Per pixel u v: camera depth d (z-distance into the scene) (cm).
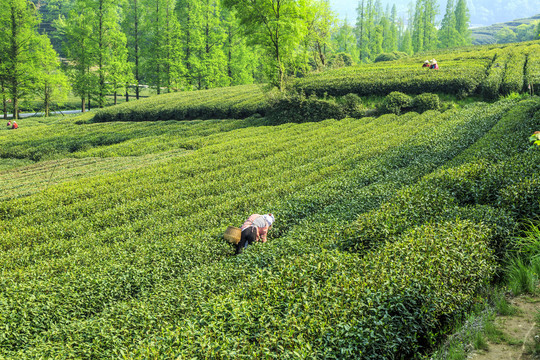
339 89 3606
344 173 1490
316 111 3269
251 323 521
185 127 3550
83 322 628
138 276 820
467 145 1642
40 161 2923
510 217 816
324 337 487
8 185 1964
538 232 763
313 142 2259
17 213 1513
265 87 3812
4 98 5266
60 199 1623
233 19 6856
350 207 1073
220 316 553
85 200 1602
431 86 3278
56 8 12950
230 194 1464
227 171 1838
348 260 705
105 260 930
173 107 4288
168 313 623
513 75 3194
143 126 3934
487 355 478
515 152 1223
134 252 989
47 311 706
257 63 7625
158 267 848
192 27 6656
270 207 1184
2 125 4797
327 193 1247
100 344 557
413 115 2862
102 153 2761
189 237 1008
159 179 1834
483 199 970
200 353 472
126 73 6156
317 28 5138
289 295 585
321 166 1691
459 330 569
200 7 6588
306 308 534
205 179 1759
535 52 4322
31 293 761
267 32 3603
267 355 459
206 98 4738
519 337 500
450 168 1161
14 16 5094
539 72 3186
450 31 10675
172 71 6506
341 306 538
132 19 6875
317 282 641
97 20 5781
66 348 550
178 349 480
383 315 529
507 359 462
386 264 644
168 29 6638
